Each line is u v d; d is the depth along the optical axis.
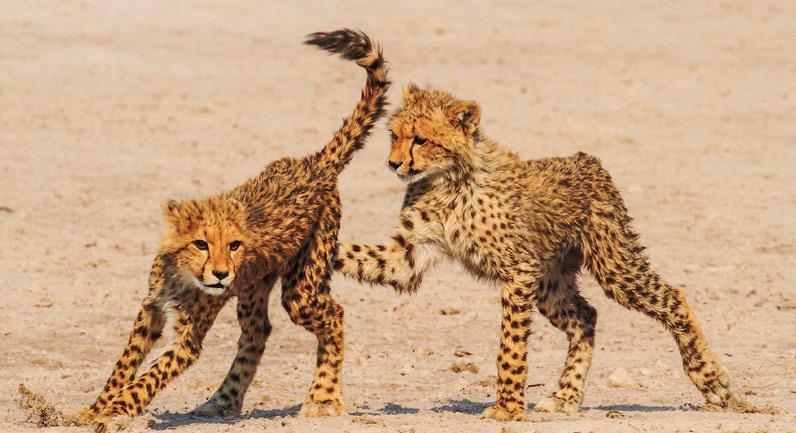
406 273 10.67
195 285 9.25
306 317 10.20
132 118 26.00
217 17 36.19
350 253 10.52
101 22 34.59
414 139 10.42
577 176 11.13
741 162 24.22
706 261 17.70
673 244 18.66
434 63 31.67
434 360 13.09
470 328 14.48
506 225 10.27
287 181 10.23
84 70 29.70
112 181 21.53
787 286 16.38
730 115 28.14
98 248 17.47
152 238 18.17
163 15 35.94
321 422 9.46
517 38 35.03
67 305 14.52
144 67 30.36
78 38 32.62
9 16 34.47
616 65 32.56
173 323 9.28
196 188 21.27
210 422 9.92
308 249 10.21
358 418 9.63
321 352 10.27
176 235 9.18
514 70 31.58
